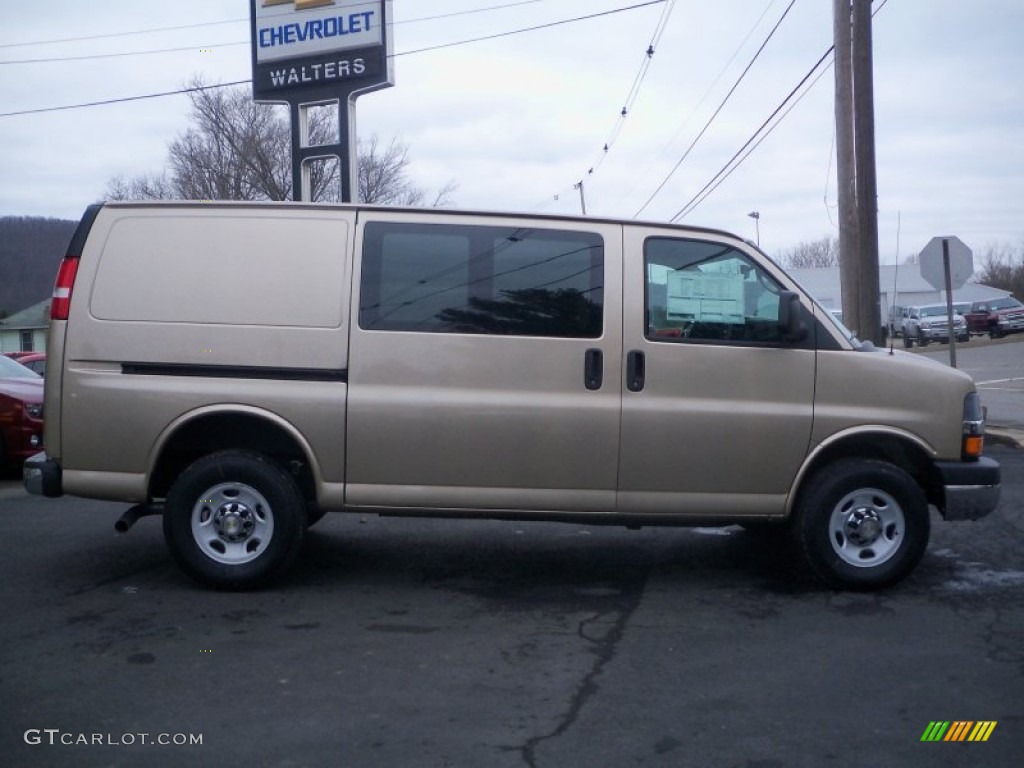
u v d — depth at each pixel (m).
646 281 6.58
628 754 4.33
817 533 6.60
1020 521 8.95
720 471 6.54
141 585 6.82
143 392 6.41
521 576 7.17
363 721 4.65
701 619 6.18
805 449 6.57
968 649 5.63
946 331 42.84
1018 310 44.91
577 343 6.48
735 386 6.54
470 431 6.43
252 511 6.59
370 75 18.34
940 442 6.63
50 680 5.12
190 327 6.45
